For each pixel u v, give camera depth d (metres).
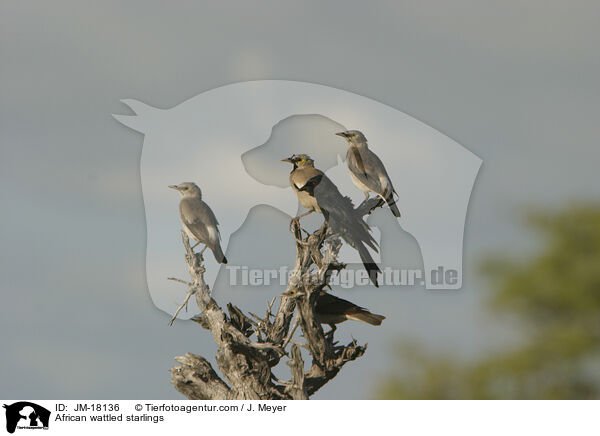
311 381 9.28
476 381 14.36
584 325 15.80
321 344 9.20
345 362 9.28
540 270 15.78
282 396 9.08
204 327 9.42
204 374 9.32
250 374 9.07
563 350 15.19
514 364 14.69
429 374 13.47
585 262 16.00
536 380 15.12
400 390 13.24
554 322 16.00
